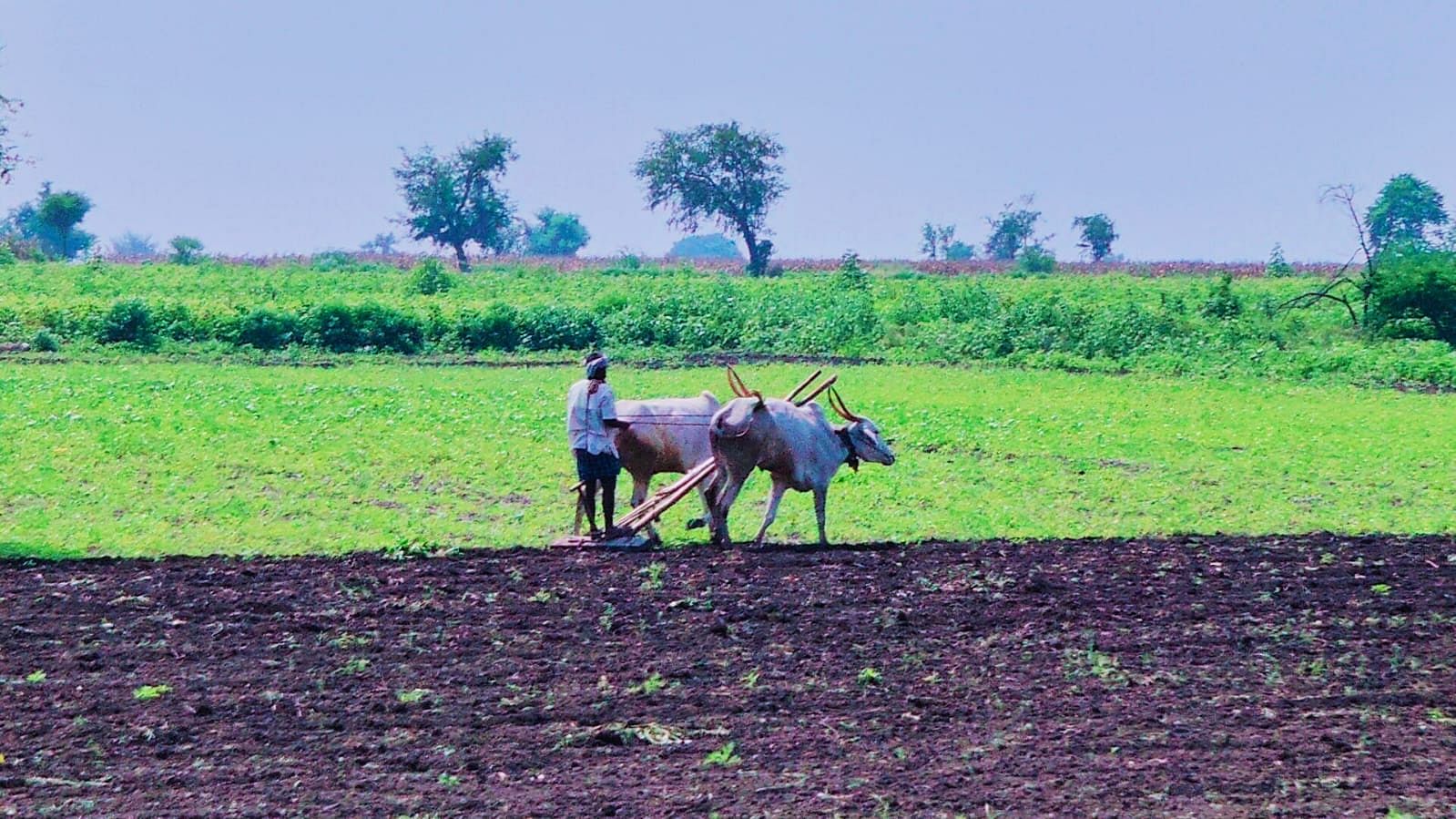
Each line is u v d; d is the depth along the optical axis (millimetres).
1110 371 137000
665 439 56219
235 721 33844
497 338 154500
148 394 99375
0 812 28141
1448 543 56625
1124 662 39219
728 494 54344
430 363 141250
